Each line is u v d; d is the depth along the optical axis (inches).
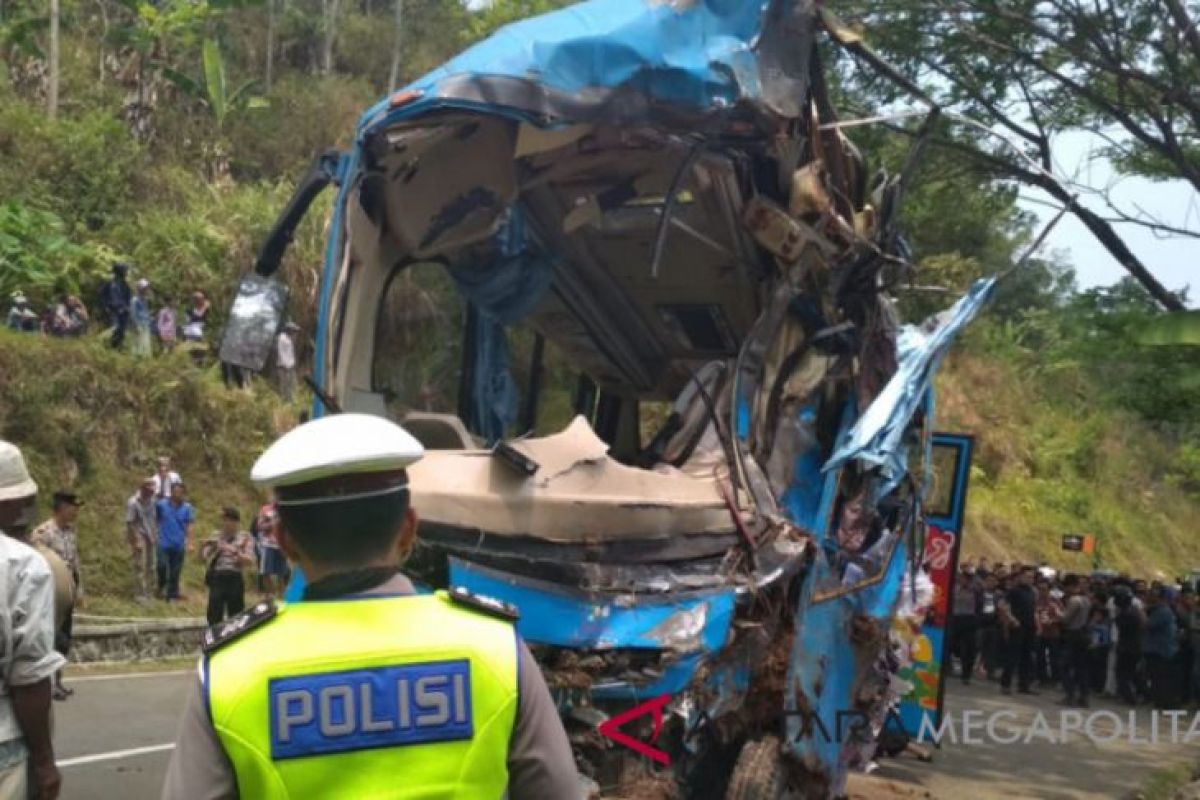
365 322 252.4
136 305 792.3
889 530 289.6
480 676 87.4
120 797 301.3
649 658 208.5
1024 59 469.7
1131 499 1583.4
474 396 284.7
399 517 92.5
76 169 917.8
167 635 583.8
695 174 261.4
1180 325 366.9
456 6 1663.4
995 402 1492.4
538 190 268.5
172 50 1087.6
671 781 209.5
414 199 251.8
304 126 1230.9
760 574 225.8
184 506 661.3
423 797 84.4
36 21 967.0
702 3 240.7
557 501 211.0
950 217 545.0
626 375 325.7
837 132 273.4
